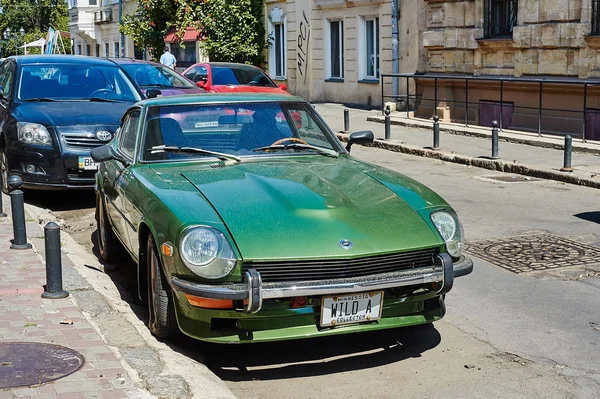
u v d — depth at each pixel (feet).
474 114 61.16
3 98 35.42
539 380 15.79
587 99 50.52
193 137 20.20
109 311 18.42
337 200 16.84
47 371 14.48
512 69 56.70
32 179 32.53
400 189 18.01
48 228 19.24
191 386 14.14
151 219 16.92
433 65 64.59
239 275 15.10
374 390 15.43
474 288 21.94
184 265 15.29
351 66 77.61
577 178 38.34
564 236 27.61
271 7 89.30
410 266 16.06
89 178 32.71
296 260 15.15
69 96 35.68
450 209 17.42
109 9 147.64
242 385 15.71
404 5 68.39
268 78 60.75
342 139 57.00
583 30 50.29
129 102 35.91
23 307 18.56
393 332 18.66
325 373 16.31
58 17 197.47
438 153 47.75
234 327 15.69
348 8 76.74
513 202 34.01
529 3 54.29
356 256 15.33
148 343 16.35
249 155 19.85
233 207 16.24
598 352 17.28
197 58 105.09
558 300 20.77
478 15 59.26
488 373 16.19
